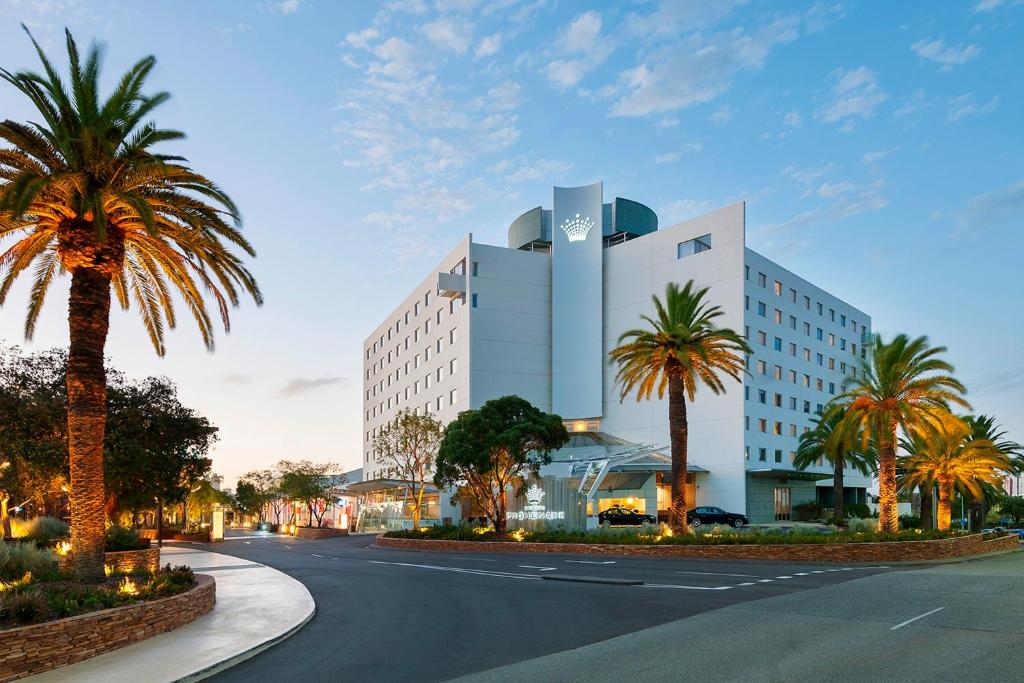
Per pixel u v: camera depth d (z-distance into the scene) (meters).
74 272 16.03
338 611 15.14
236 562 29.53
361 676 9.20
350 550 38.16
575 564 25.73
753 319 61.72
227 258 18.16
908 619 12.45
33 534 26.56
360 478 104.00
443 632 12.27
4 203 13.38
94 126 16.02
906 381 33.44
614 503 63.53
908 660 9.38
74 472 15.31
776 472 57.94
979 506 57.69
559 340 68.69
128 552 23.98
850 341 80.00
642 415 63.84
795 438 66.44
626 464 55.69
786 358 66.62
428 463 50.69
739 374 58.47
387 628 12.85
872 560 26.14
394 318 92.62
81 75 16.16
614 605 14.84
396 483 59.59
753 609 13.86
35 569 15.07
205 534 53.28
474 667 9.52
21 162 15.45
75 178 14.87
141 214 14.66
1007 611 13.24
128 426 30.67
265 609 15.08
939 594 15.81
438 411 73.56
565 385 67.88
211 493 78.75
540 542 33.88
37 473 26.83
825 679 8.49
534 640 11.30
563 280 69.44
